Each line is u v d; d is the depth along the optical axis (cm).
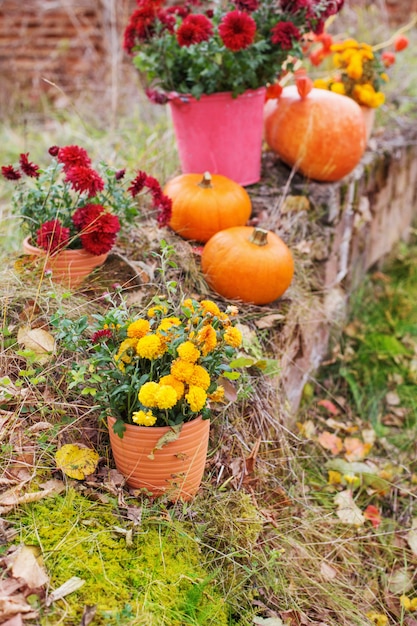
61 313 184
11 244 296
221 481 201
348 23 551
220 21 289
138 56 286
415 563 223
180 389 166
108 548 163
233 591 174
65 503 171
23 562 150
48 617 142
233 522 190
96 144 379
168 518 176
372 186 377
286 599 183
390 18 661
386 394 315
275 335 248
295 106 303
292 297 269
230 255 246
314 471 252
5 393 191
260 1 283
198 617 160
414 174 467
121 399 174
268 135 319
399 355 335
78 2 592
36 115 539
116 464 183
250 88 285
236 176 306
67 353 205
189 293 246
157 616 152
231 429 213
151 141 371
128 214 245
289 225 298
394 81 499
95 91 549
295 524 214
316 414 293
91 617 143
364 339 343
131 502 177
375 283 409
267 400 230
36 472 177
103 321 178
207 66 273
